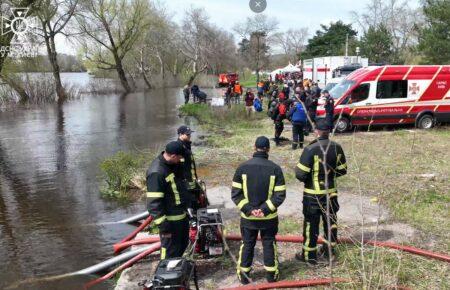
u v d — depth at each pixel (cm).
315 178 543
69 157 1519
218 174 1130
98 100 4150
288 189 948
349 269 546
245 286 512
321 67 3105
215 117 2273
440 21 2953
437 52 2891
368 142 1412
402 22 4531
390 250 603
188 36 6431
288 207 826
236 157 1334
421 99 1623
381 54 4409
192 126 2170
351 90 1581
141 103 3728
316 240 564
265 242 521
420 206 789
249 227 517
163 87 6388
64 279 644
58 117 2775
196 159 1329
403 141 1420
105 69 5444
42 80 3972
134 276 597
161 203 512
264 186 505
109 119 2609
